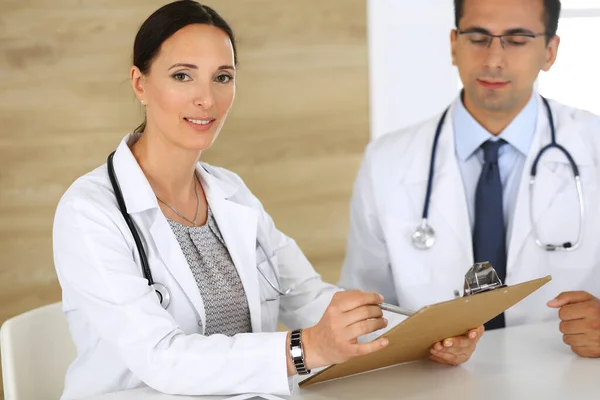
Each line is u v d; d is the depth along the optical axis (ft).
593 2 13.69
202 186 7.03
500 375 6.07
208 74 6.26
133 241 6.28
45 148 11.13
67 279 6.09
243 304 6.81
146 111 6.60
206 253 6.73
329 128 12.74
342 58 12.72
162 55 6.26
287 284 7.43
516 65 7.68
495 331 7.14
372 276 8.86
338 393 5.78
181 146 6.39
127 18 11.34
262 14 12.14
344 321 5.49
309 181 12.69
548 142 8.22
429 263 8.19
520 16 7.57
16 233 11.10
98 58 11.25
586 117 8.41
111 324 5.89
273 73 12.29
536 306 8.08
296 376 6.19
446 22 13.38
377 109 13.20
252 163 12.29
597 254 8.11
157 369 5.74
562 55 13.75
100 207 6.17
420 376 6.09
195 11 6.31
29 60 10.94
